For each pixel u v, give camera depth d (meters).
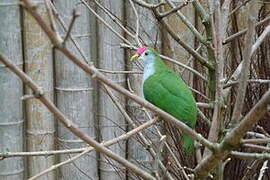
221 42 2.30
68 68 3.65
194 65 3.57
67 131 3.74
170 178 2.31
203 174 1.83
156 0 3.61
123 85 3.77
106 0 3.64
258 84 3.42
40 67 3.60
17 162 3.70
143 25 3.66
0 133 3.64
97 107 3.80
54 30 1.26
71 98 3.70
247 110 3.38
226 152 1.68
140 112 3.68
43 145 3.72
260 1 3.70
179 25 3.70
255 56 3.47
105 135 3.79
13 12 3.49
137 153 3.77
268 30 2.34
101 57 3.71
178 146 3.32
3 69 3.54
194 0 2.62
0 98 3.59
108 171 3.81
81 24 3.59
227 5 2.58
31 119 3.68
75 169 3.77
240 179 3.29
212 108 2.72
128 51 3.70
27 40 3.56
